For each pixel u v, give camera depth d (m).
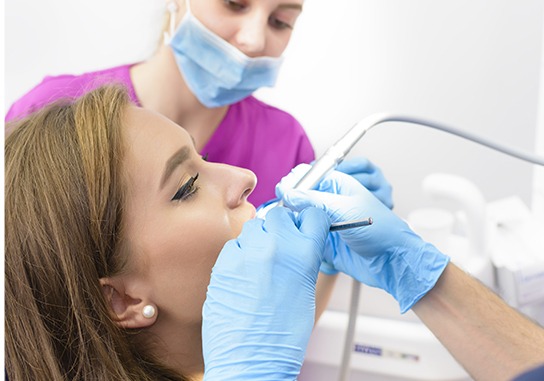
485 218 1.50
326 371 1.61
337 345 1.58
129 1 1.52
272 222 0.96
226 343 0.89
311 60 1.56
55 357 1.01
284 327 0.90
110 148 1.00
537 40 1.50
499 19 1.49
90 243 0.99
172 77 1.50
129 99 1.09
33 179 1.01
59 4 1.55
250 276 0.91
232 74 1.42
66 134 1.02
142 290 1.02
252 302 0.90
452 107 1.57
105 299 1.02
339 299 1.60
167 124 1.05
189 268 1.02
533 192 1.64
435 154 1.60
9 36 1.58
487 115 1.57
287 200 1.06
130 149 1.01
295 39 1.54
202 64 1.43
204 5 1.37
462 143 1.59
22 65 1.59
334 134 1.60
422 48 1.53
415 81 1.55
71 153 1.01
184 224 1.01
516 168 1.61
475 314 1.13
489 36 1.50
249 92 1.49
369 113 1.58
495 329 1.11
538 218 1.64
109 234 0.99
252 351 0.89
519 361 1.07
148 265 1.01
